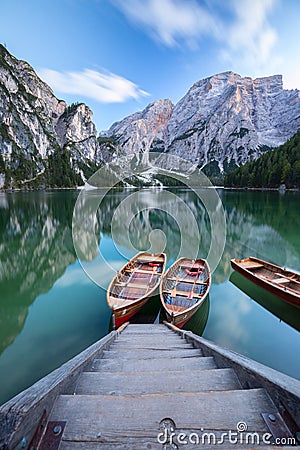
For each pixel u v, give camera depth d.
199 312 7.98
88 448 1.42
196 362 3.16
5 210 33.19
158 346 4.34
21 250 15.06
